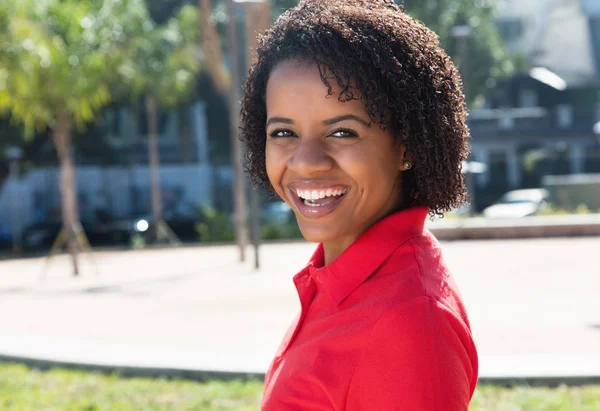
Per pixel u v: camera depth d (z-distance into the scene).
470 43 28.77
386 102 1.43
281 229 21.89
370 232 1.47
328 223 1.49
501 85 37.88
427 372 1.27
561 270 12.48
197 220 25.92
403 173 1.57
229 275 13.23
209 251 18.83
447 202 1.56
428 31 1.53
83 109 15.20
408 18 1.53
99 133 30.73
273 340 7.27
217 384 5.56
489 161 39.38
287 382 1.48
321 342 1.44
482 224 18.78
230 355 6.42
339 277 1.47
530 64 42.62
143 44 20.48
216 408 4.93
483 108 41.72
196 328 8.12
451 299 1.39
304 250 17.83
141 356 6.30
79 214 32.06
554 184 23.02
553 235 18.62
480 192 38.72
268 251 18.00
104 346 6.80
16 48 13.70
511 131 38.44
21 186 31.42
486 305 9.16
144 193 34.59
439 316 1.31
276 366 1.62
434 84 1.49
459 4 28.64
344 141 1.44
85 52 14.59
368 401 1.33
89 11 15.12
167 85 22.23
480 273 12.44
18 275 15.03
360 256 1.45
